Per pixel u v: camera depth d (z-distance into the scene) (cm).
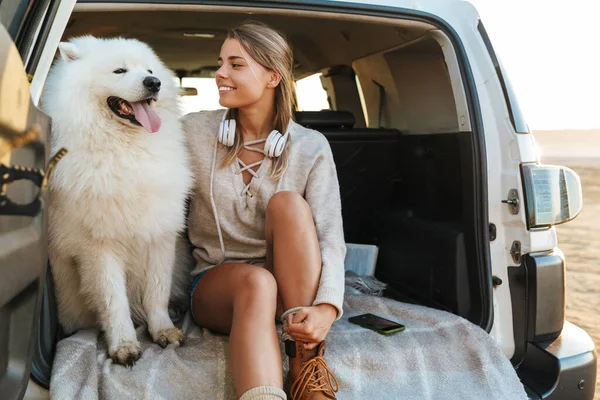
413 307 232
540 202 224
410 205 307
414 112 311
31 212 118
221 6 208
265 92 216
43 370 172
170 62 390
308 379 174
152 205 200
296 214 190
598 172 1532
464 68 235
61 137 188
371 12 225
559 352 218
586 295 561
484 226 230
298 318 179
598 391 348
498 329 231
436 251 258
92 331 208
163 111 214
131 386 175
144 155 199
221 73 207
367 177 315
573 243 812
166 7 204
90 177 188
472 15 241
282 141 212
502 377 200
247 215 219
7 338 112
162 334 206
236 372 167
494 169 233
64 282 211
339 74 375
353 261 288
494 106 234
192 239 233
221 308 195
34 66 146
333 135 305
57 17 152
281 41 212
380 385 193
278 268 191
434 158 275
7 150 104
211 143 220
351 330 214
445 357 205
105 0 194
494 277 232
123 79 194
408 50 283
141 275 220
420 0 233
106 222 194
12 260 108
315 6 217
